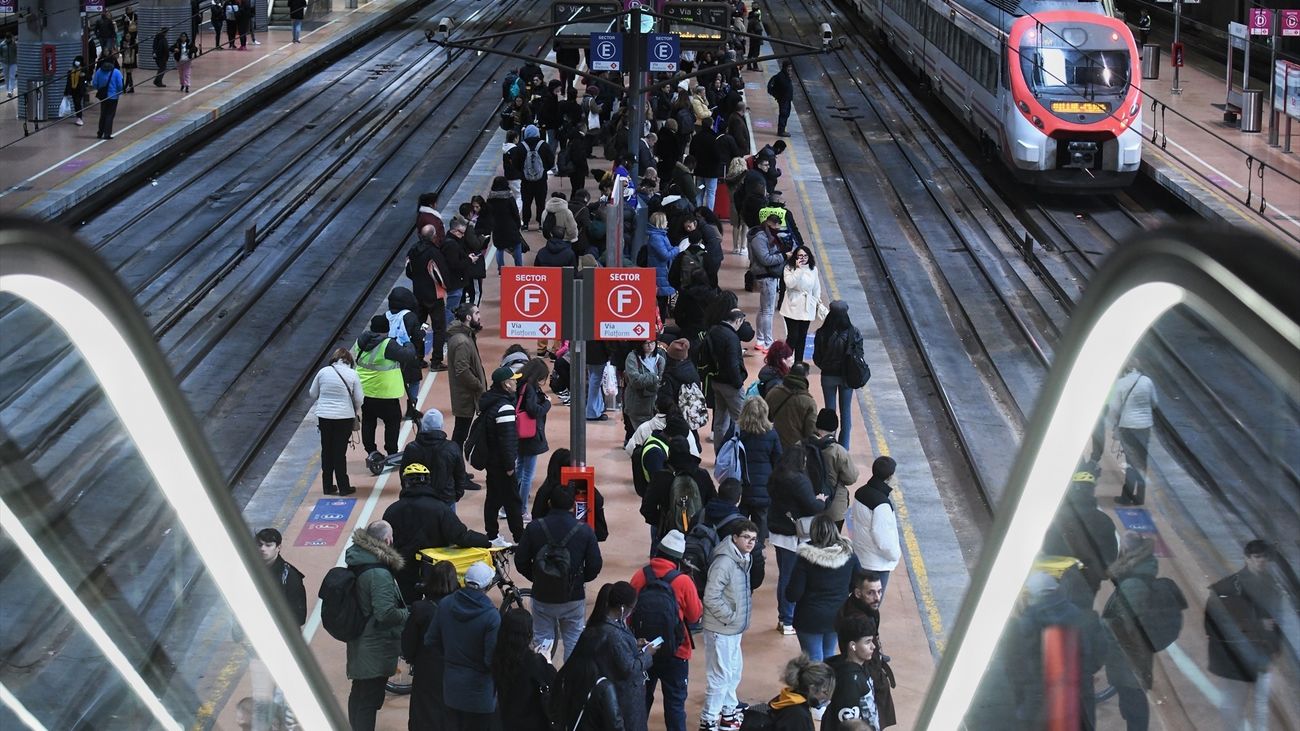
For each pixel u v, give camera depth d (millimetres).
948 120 42062
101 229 29953
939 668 5875
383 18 60625
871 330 24656
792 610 13883
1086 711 4578
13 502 4051
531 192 28969
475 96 45469
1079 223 32594
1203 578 4055
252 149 37875
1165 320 4137
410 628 10789
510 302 14078
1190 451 4133
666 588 11422
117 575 4492
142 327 4594
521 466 15922
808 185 34500
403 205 32812
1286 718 3648
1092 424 4652
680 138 31609
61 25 36844
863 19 57344
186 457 4941
